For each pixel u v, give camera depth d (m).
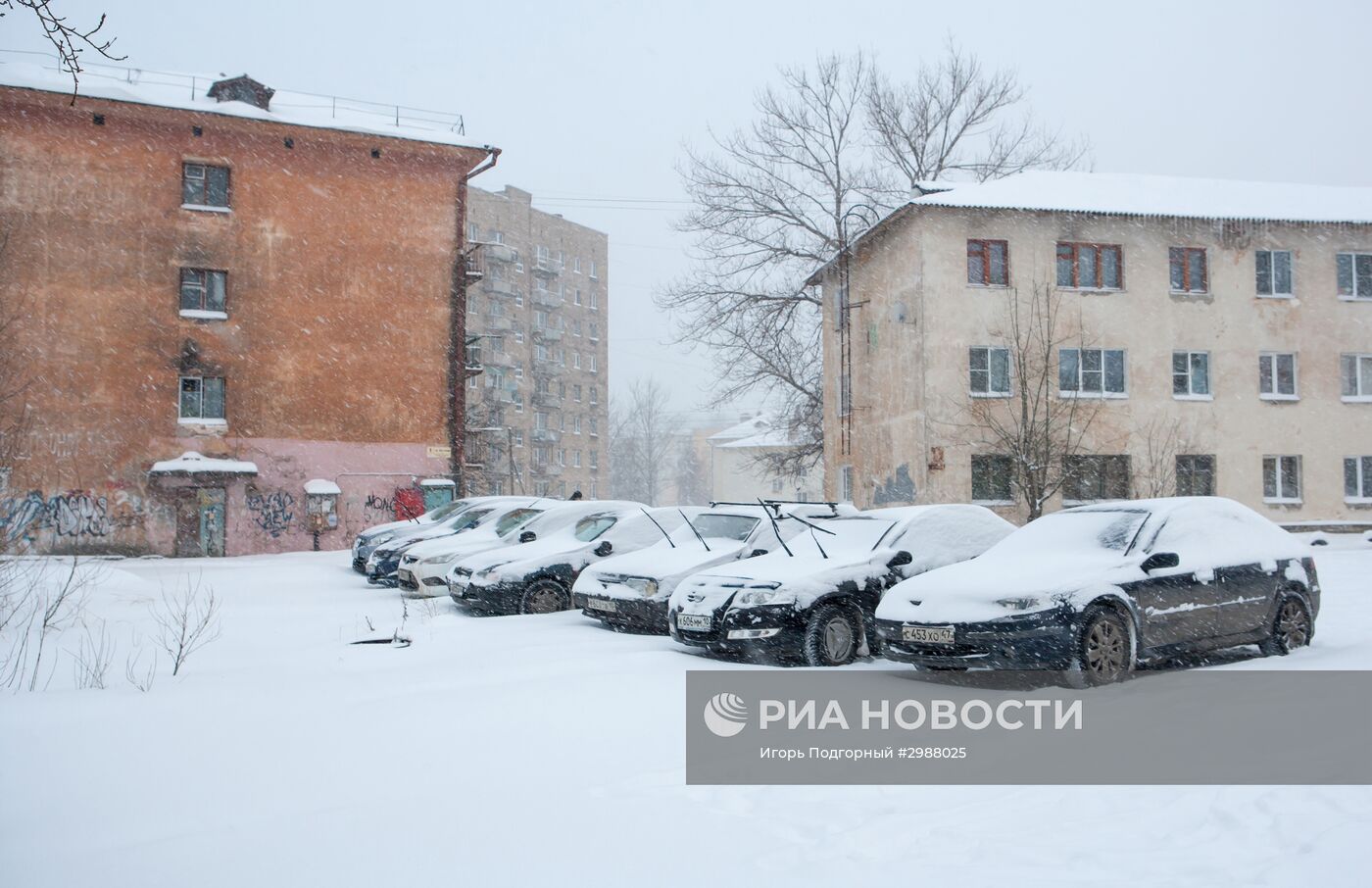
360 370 32.44
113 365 29.56
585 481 80.69
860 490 31.73
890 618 8.27
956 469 26.84
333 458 31.86
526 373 73.75
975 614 7.76
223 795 5.27
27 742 6.29
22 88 28.59
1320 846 4.18
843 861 4.20
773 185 35.25
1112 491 27.98
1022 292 27.62
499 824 4.73
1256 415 29.02
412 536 18.12
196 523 30.14
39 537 28.41
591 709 7.02
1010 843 4.38
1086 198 28.41
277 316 31.50
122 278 29.81
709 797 5.15
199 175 31.11
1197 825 4.59
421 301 33.34
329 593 16.62
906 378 28.20
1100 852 4.23
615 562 11.48
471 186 70.44
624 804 5.02
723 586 9.31
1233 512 9.35
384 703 7.27
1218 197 29.94
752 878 4.02
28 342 28.70
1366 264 30.47
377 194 33.00
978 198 27.42
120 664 9.20
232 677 8.41
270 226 31.58
